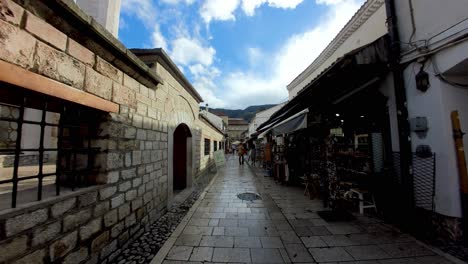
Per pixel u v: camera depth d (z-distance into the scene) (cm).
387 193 412
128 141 325
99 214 257
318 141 607
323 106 547
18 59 166
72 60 221
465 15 288
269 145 1088
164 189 477
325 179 513
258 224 407
